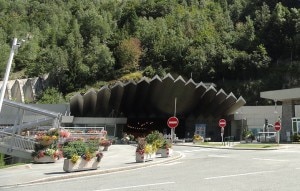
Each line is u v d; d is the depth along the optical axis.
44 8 151.38
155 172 13.76
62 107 55.06
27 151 21.78
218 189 9.29
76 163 14.19
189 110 55.38
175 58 110.69
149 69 109.81
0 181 11.98
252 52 99.12
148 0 149.50
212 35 117.06
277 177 11.41
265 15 113.56
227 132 55.50
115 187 9.98
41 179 12.27
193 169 14.36
